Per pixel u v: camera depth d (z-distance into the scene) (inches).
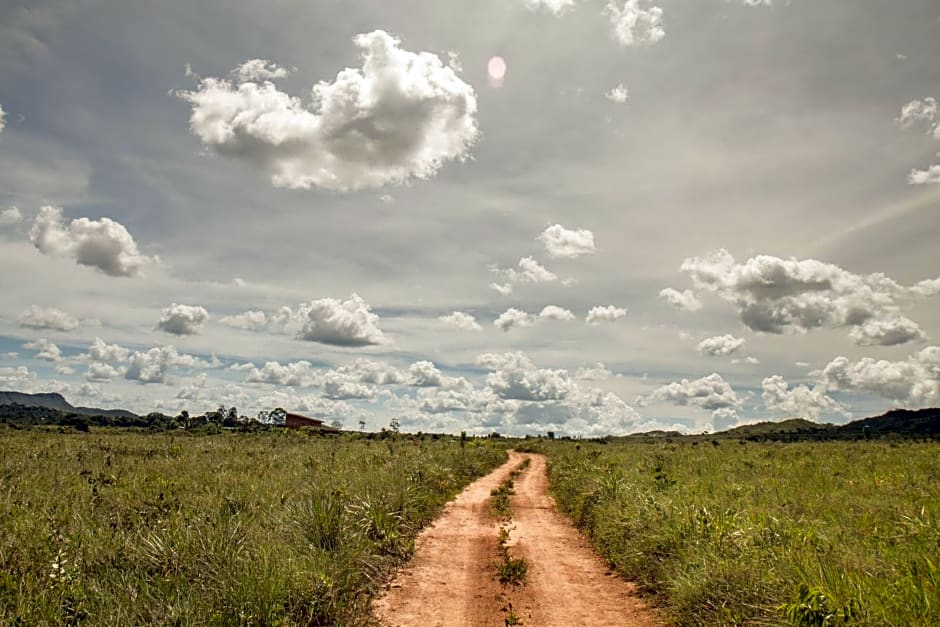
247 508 430.0
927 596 211.2
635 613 299.0
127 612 229.5
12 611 221.8
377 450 1199.6
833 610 209.5
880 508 468.8
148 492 487.2
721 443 2050.9
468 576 366.9
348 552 335.6
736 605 257.1
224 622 229.9
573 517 597.9
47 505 399.2
